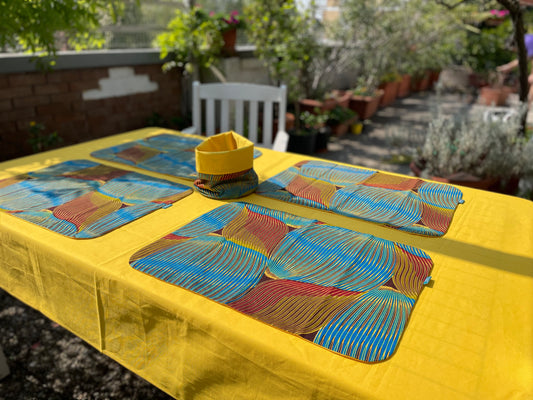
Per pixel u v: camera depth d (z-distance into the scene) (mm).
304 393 716
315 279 934
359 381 668
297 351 726
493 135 2844
